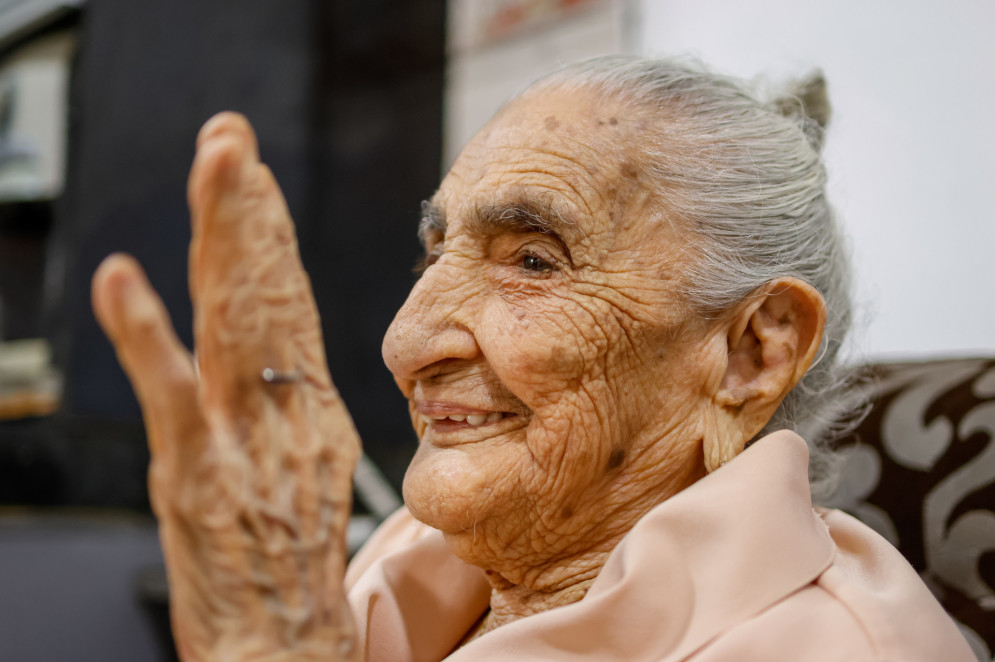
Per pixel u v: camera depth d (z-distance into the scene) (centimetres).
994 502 103
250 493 51
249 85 260
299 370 54
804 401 95
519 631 68
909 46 173
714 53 203
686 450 80
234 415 52
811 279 88
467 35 255
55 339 236
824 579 70
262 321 52
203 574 51
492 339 76
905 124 173
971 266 164
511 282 78
